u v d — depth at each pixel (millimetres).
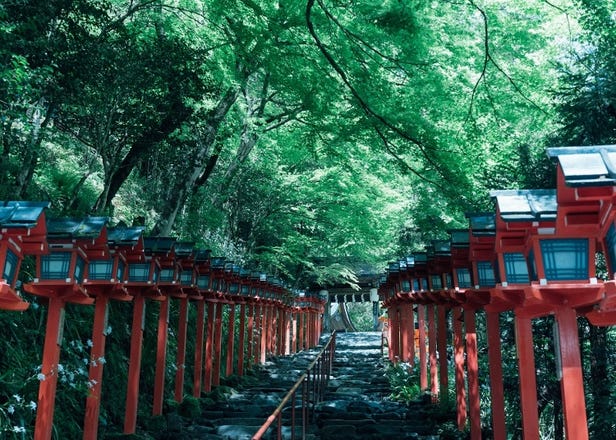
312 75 10500
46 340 5871
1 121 7336
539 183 9977
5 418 5996
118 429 8789
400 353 18453
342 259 29797
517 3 13602
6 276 4484
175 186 14156
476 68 13320
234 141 18641
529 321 5703
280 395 13555
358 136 11844
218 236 20656
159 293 9016
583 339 9445
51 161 13492
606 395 8672
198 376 12008
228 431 9844
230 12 10336
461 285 8117
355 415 11234
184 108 11484
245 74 13250
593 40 9445
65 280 5812
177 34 12469
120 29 9734
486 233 5855
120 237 7234
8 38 7199
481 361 11938
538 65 12969
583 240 4332
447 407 11008
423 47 10203
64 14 8773
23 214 4457
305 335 27219
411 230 25891
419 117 10234
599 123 8719
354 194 23391
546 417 12227
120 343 10180
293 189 22938
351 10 10227
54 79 8617
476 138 11055
